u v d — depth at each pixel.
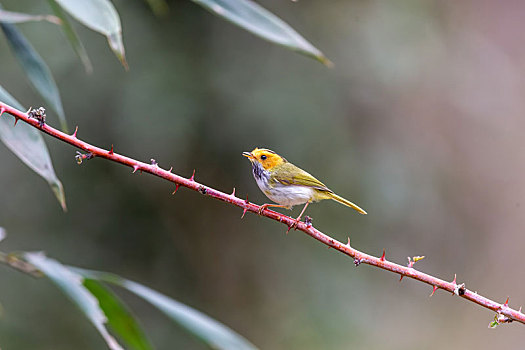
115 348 4.51
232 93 12.80
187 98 12.48
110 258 12.67
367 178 13.61
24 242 11.83
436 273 15.47
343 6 14.14
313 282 13.82
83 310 4.61
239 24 4.58
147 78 12.31
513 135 16.84
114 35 3.97
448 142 15.82
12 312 11.55
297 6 13.88
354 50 13.89
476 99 16.58
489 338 15.54
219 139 12.73
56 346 11.73
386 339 14.02
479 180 16.45
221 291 13.80
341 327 13.66
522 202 16.66
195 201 13.55
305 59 13.45
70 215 12.31
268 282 13.96
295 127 12.94
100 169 12.55
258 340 13.59
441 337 14.98
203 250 13.69
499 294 16.12
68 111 11.91
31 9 11.57
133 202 12.94
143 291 4.95
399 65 14.15
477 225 16.38
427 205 14.67
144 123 12.20
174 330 12.97
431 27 15.23
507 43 18.00
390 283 14.52
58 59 11.77
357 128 13.77
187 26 12.89
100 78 12.07
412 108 14.81
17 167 12.01
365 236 13.84
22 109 4.34
